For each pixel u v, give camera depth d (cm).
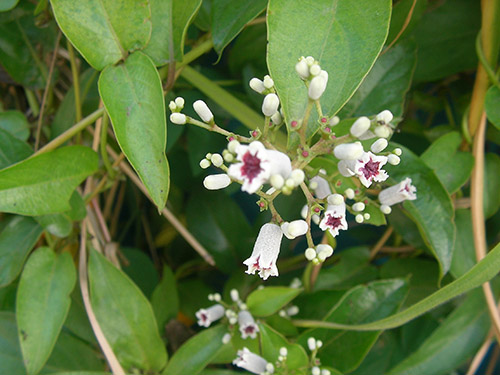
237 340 15
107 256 16
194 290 19
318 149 9
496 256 11
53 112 17
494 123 13
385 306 14
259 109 17
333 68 10
